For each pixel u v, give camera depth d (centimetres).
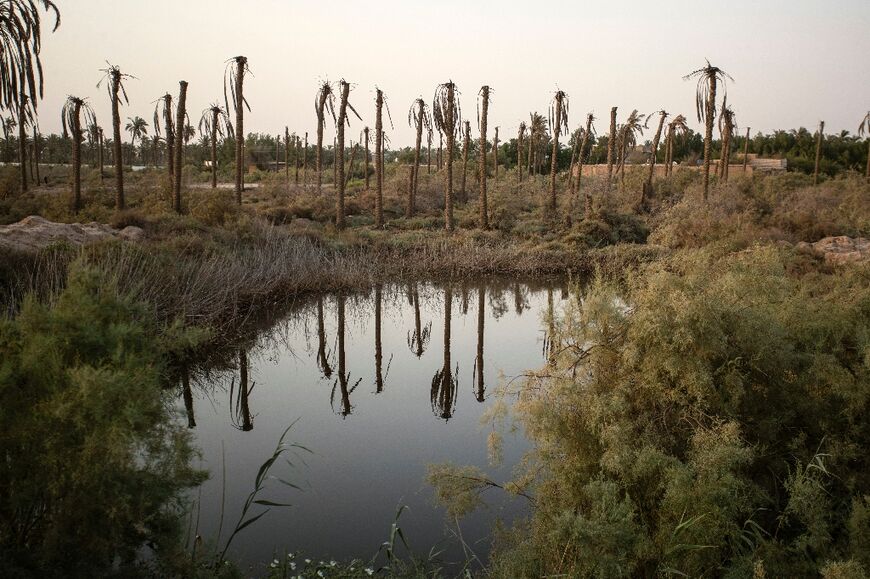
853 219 2266
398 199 3453
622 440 319
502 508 472
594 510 300
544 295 1656
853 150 6131
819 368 356
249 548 435
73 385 252
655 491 313
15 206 2284
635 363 358
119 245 1079
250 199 3288
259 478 403
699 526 282
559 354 399
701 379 326
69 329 284
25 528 254
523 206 3331
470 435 661
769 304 419
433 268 1928
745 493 310
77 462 248
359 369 959
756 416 347
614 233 2456
